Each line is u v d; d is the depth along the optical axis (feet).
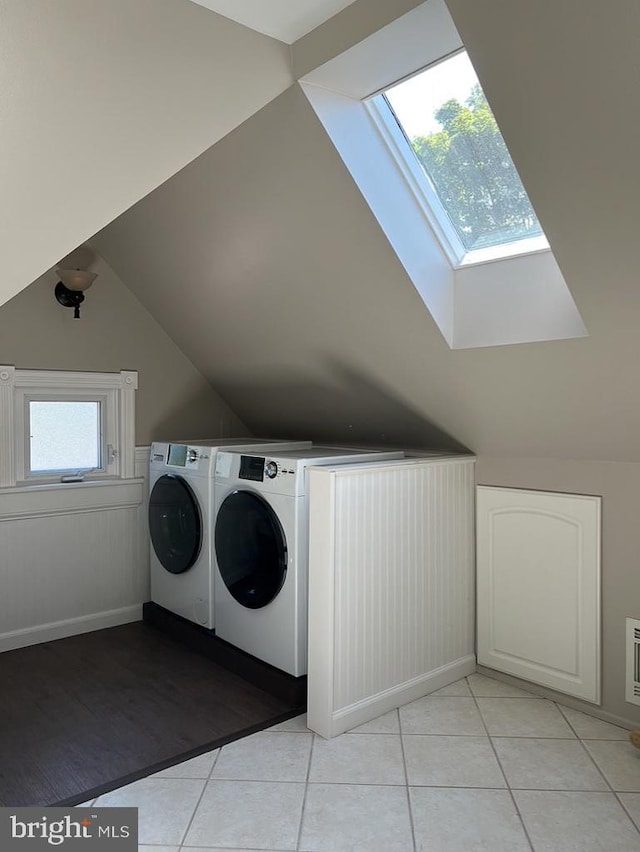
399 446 11.35
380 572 8.49
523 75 4.87
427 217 7.43
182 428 12.84
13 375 10.50
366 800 6.60
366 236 7.24
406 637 8.89
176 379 12.66
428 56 5.76
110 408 11.94
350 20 5.50
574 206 5.53
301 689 8.74
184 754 7.48
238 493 9.59
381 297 7.98
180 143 5.80
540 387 7.88
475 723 8.29
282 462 8.92
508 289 7.47
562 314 7.01
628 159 4.95
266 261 8.63
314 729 8.09
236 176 7.50
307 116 6.31
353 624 8.16
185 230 9.04
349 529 8.09
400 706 8.78
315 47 5.83
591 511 8.42
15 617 10.74
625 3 4.15
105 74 5.10
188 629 10.87
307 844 5.93
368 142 6.71
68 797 6.64
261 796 6.67
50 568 11.10
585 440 8.25
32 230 5.71
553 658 8.91
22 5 4.60
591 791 6.77
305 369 10.59
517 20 4.59
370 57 5.75
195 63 5.49
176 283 10.51
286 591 8.86
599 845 5.93
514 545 9.36
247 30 5.71
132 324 11.97
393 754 7.50
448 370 8.54
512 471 9.43
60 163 5.36
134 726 8.17
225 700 8.90
